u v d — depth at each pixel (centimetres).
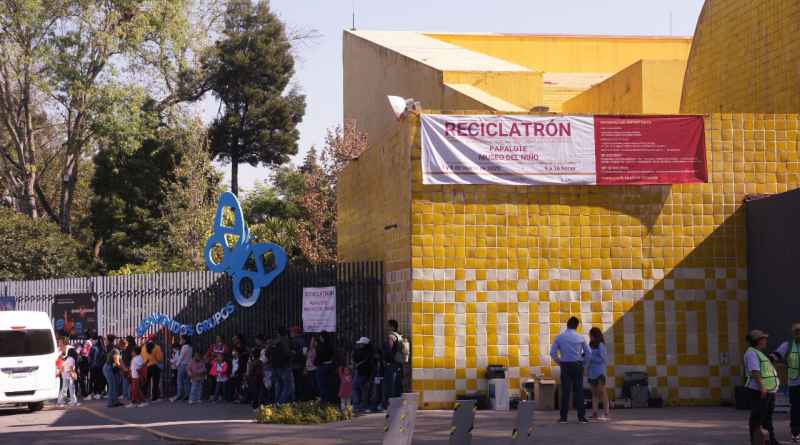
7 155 4931
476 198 1900
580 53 3994
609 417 1655
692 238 1941
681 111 2684
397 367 1878
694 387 1916
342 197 2864
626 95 2909
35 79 4559
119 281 2836
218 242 2600
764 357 1274
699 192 1950
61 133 5241
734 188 1958
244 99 5869
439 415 1775
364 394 1962
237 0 5909
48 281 3012
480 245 1894
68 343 2733
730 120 1967
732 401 1914
